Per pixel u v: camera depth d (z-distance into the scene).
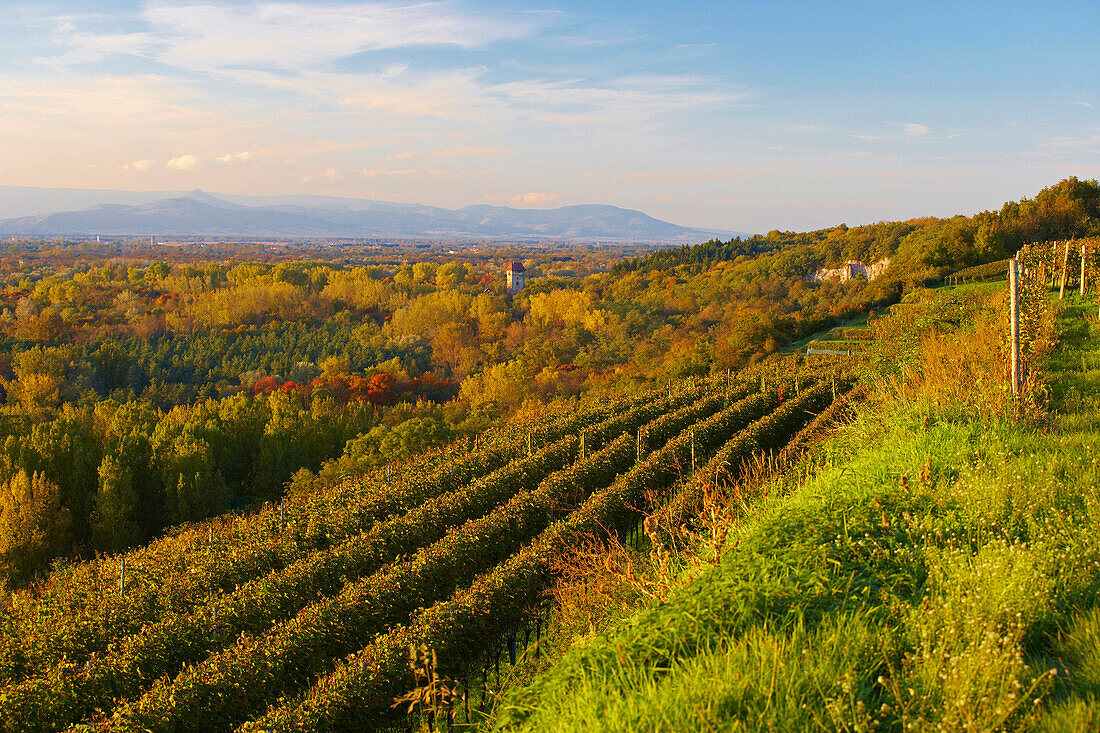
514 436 32.25
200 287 141.88
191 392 86.31
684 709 4.93
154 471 44.12
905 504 8.59
